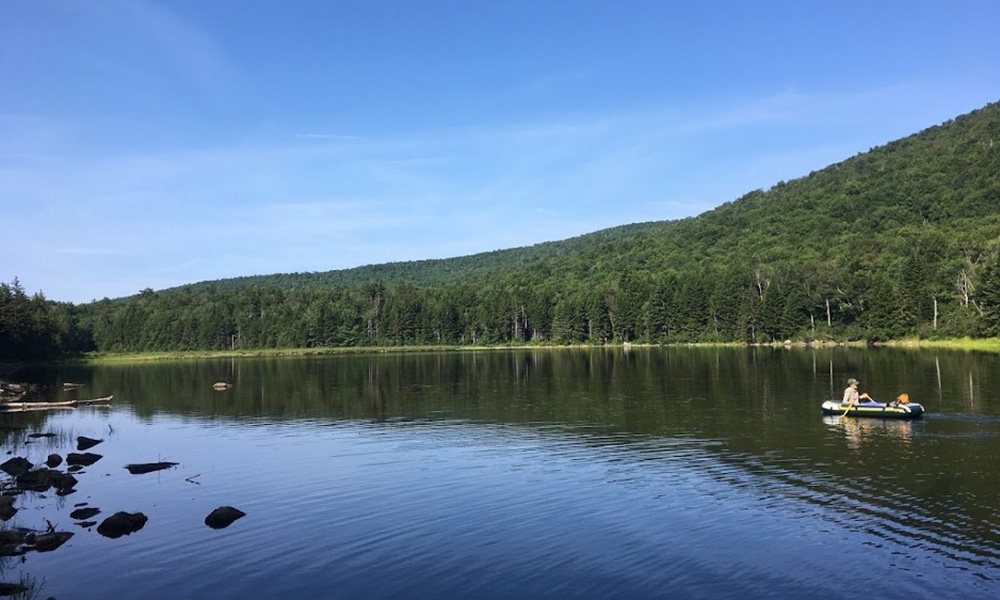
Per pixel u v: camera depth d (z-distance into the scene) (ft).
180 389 240.32
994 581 55.72
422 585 57.88
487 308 595.47
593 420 138.21
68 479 96.89
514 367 310.65
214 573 62.23
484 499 81.87
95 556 67.21
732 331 460.96
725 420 133.80
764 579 56.90
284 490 89.71
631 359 344.90
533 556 63.36
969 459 95.35
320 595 56.65
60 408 188.24
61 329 505.25
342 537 70.28
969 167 631.15
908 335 390.42
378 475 95.61
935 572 57.67
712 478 88.69
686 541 65.98
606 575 58.65
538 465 98.53
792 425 125.90
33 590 59.47
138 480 98.32
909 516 71.72
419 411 161.17
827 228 607.78
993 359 259.80
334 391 217.15
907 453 99.91
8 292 411.13
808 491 81.61
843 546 63.72
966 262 384.68
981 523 69.05
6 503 84.07
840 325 424.46
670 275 529.04
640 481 87.97
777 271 462.60
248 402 192.65
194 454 116.78
